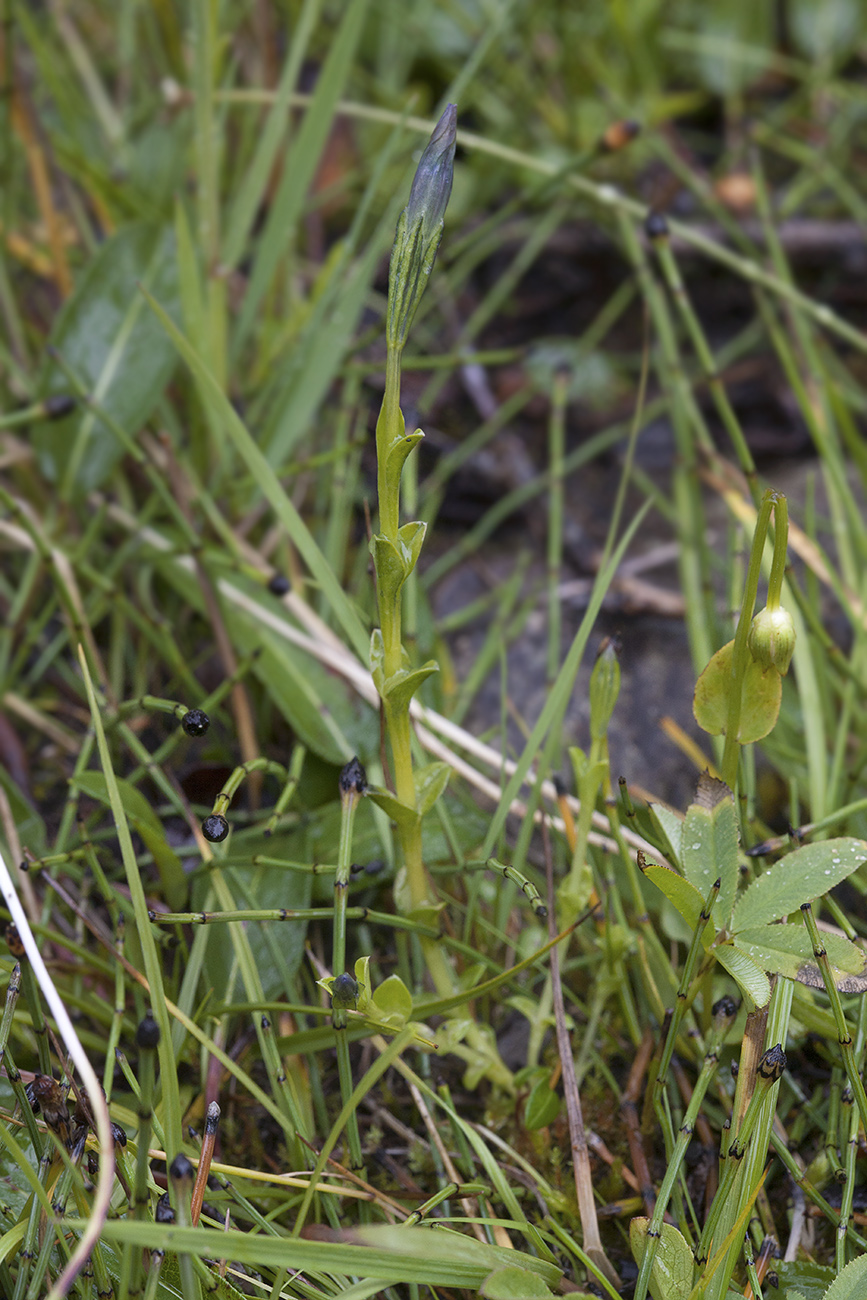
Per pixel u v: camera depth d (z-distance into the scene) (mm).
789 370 582
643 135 698
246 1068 515
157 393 581
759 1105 464
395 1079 516
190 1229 447
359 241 723
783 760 546
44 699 578
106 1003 518
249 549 578
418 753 534
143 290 523
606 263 788
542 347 724
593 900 523
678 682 581
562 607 603
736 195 788
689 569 575
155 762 542
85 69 729
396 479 465
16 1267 478
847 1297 464
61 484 579
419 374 680
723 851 479
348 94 797
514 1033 522
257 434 593
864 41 858
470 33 809
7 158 619
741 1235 466
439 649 577
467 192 774
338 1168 488
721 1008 480
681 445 591
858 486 646
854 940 492
